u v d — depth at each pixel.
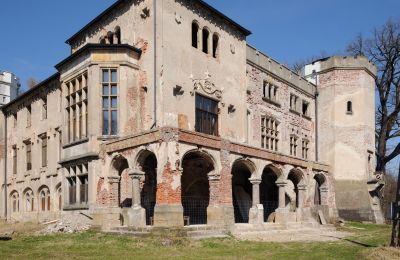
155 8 22.42
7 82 42.88
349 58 37.75
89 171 21.08
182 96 23.25
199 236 17.34
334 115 37.28
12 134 33.69
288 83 34.88
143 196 21.58
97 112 21.64
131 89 22.30
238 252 14.24
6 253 13.30
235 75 27.62
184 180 23.23
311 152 37.66
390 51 39.72
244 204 27.31
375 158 40.69
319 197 29.58
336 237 20.48
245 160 21.56
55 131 27.80
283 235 20.81
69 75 23.70
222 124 25.89
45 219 27.66
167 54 22.53
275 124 33.06
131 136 19.05
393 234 14.70
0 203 33.84
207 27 25.64
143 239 16.19
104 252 13.68
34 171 29.94
